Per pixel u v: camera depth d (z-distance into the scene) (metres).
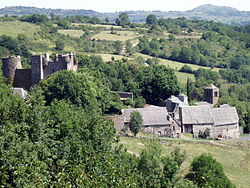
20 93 91.12
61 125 52.19
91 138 52.78
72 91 101.44
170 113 121.19
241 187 75.25
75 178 39.06
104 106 114.94
